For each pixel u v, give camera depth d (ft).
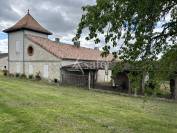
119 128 33.37
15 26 129.49
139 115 43.50
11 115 35.68
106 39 19.61
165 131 33.83
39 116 36.11
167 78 18.72
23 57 124.88
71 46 133.80
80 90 84.28
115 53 20.57
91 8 18.95
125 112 45.29
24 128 29.73
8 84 81.87
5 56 203.72
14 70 131.13
